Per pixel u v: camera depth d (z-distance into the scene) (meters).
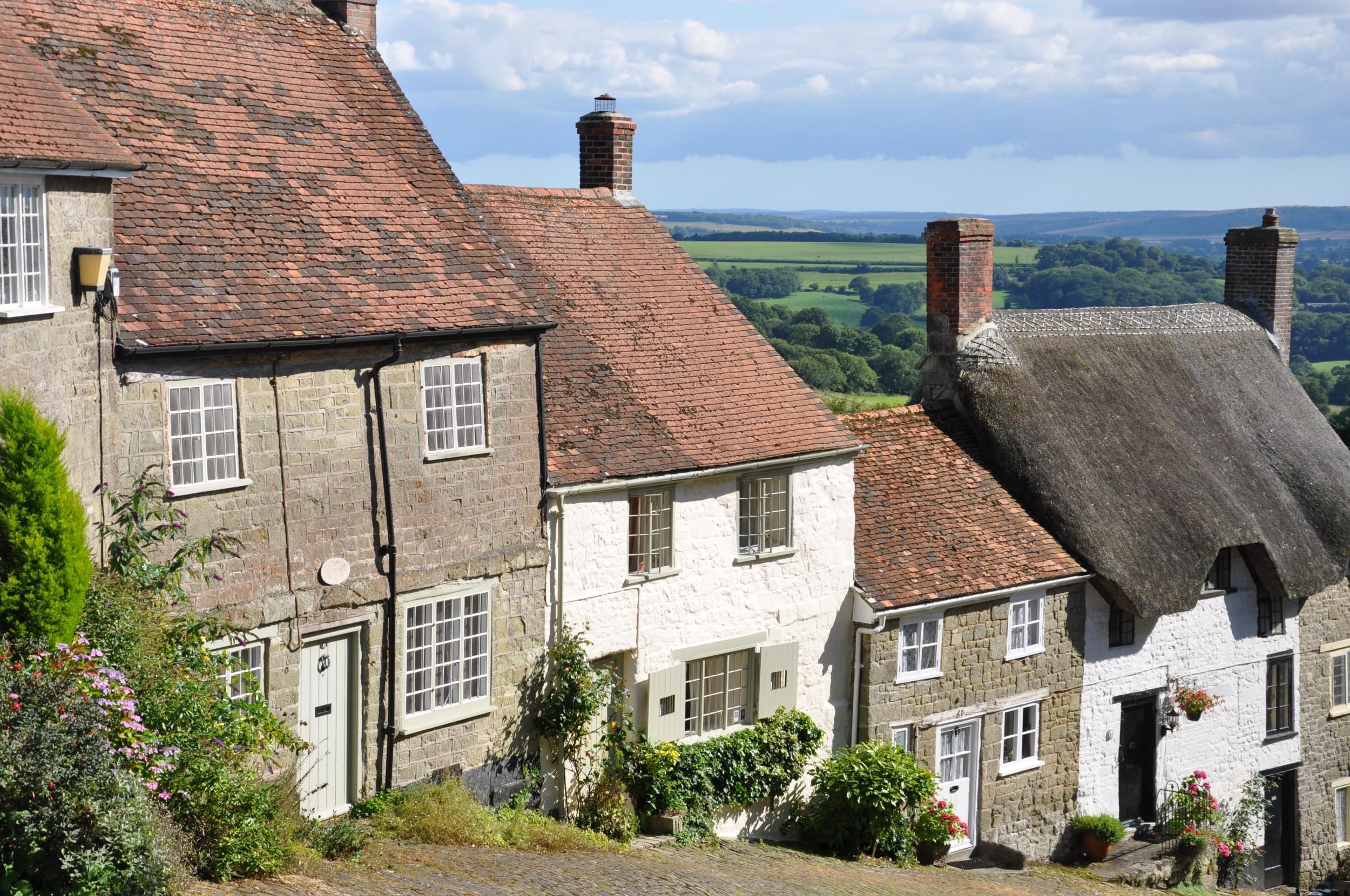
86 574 13.37
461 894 14.54
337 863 15.05
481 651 19.12
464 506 18.69
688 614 21.44
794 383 24.03
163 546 15.45
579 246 23.77
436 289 18.59
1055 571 25.05
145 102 17.67
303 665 17.14
